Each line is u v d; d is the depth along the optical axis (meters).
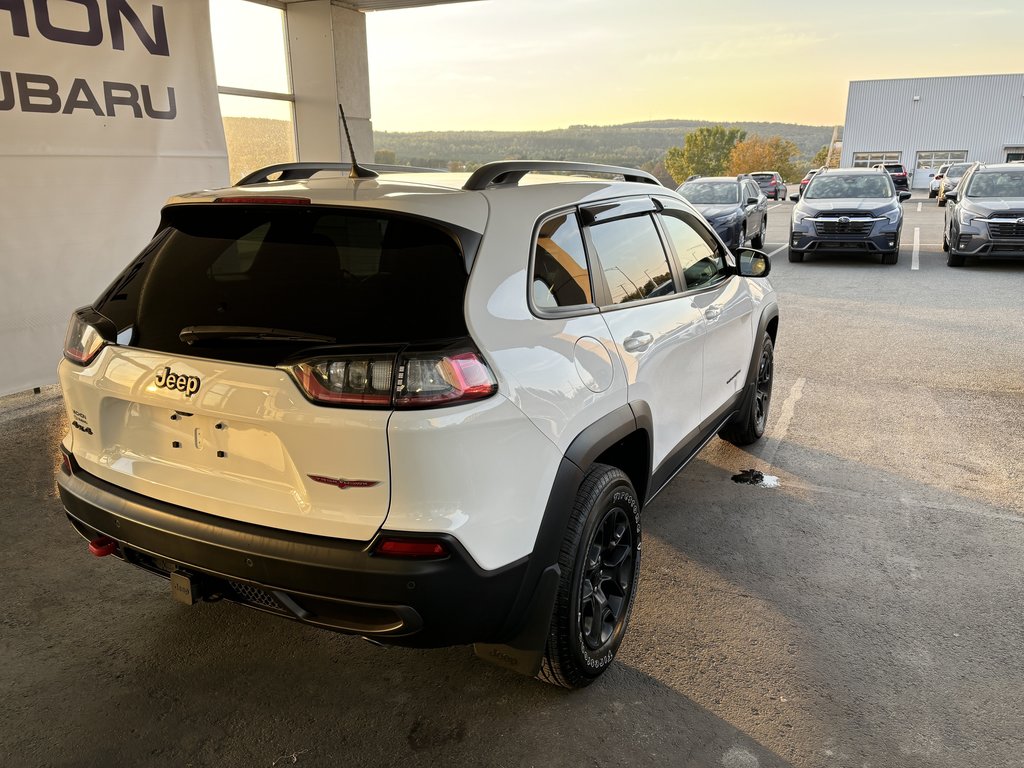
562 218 2.53
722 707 2.48
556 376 2.20
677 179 140.25
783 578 3.29
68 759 2.22
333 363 1.84
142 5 6.09
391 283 1.97
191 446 2.12
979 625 2.95
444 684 2.59
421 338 1.88
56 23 5.48
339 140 9.83
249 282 2.11
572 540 2.30
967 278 12.03
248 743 2.30
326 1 9.26
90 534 2.39
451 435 1.85
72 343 2.38
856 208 13.60
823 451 4.81
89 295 5.97
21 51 5.29
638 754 2.28
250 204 2.20
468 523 1.91
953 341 7.78
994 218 12.55
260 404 1.92
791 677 2.63
